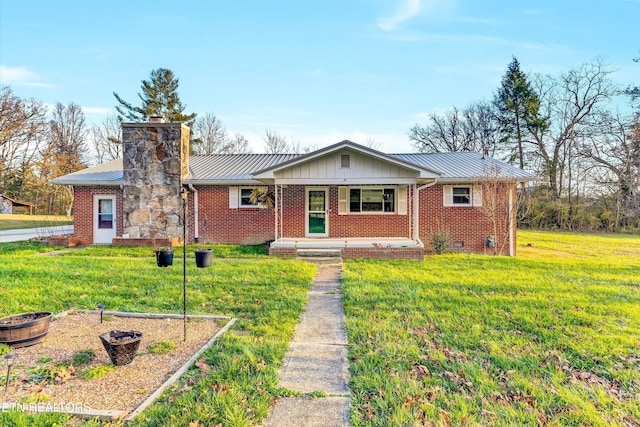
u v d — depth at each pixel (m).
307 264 10.43
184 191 5.02
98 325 5.38
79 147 41.72
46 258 11.31
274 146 45.72
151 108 37.06
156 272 8.99
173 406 3.20
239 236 15.51
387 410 3.22
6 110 31.58
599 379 3.90
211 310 6.14
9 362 3.46
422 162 16.91
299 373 3.96
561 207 27.98
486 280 8.34
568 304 6.46
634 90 24.56
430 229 15.01
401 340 4.82
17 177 36.91
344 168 12.66
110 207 15.95
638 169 24.31
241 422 2.96
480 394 3.52
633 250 17.11
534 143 32.12
